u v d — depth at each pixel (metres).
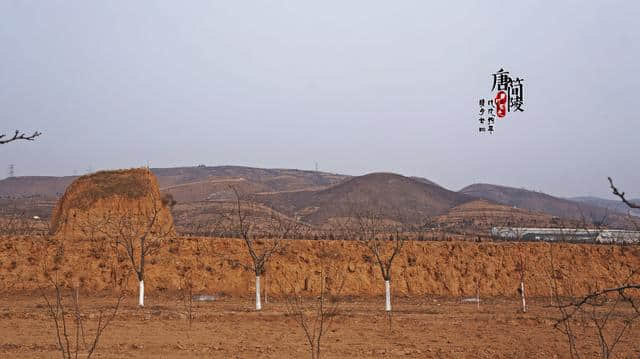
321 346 18.30
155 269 33.12
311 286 33.25
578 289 34.25
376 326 22.28
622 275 35.19
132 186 41.53
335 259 34.72
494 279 34.88
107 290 31.89
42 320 22.22
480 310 27.59
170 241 35.09
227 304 28.80
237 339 19.23
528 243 37.50
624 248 36.94
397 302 30.83
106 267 32.94
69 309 25.25
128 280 32.31
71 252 33.62
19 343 17.98
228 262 34.12
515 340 19.83
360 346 18.42
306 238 41.69
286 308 26.92
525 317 24.62
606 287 34.41
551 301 31.77
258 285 26.56
